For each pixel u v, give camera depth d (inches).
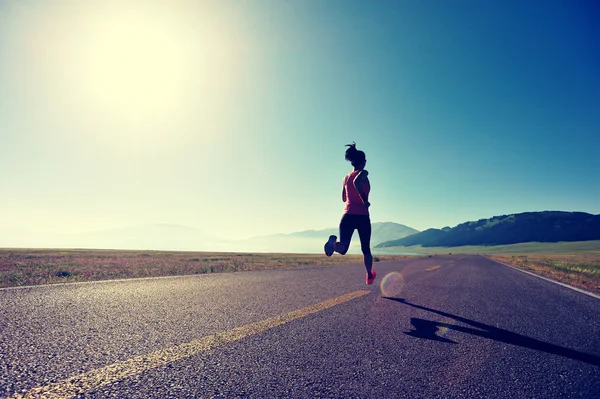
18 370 57.2
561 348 89.4
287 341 82.9
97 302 126.7
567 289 255.1
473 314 132.2
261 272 312.0
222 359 67.9
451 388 58.7
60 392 49.4
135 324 94.6
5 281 201.8
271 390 53.9
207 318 105.7
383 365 68.9
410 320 114.3
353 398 52.6
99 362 63.3
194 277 246.2
